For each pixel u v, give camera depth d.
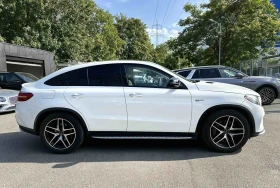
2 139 5.91
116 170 4.09
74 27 27.44
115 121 4.75
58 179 3.79
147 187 3.52
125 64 4.95
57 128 4.88
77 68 5.00
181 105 4.70
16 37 23.09
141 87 4.79
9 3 22.84
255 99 4.80
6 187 3.56
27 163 4.43
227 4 28.36
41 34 24.94
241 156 4.62
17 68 20.66
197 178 3.76
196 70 10.14
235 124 4.80
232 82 9.88
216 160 4.46
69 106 4.75
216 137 4.81
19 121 4.96
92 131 4.83
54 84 4.93
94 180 3.75
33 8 24.09
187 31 30.67
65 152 4.88
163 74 4.88
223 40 29.14
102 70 4.94
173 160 4.49
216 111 4.74
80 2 27.55
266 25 26.03
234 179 3.71
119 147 5.24
